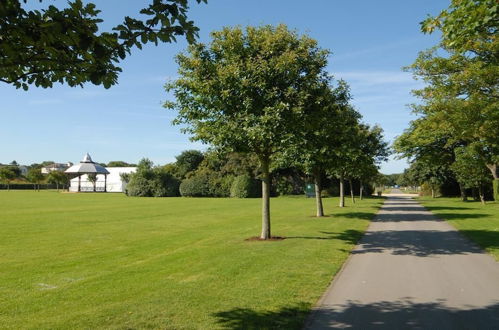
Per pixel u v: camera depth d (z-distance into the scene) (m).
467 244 12.57
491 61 14.23
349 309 6.21
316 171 22.86
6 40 3.60
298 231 15.80
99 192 83.19
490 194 45.84
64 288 7.54
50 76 4.28
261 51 11.84
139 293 7.10
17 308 6.31
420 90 21.44
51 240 13.86
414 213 25.42
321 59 12.42
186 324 5.51
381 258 10.37
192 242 13.23
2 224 18.78
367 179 44.88
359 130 25.56
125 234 15.42
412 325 5.50
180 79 12.23
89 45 3.71
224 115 12.14
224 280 7.96
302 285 7.56
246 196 55.59
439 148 37.78
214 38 12.26
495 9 6.94
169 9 3.79
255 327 5.38
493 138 18.30
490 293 7.06
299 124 11.97
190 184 59.25
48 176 101.44
